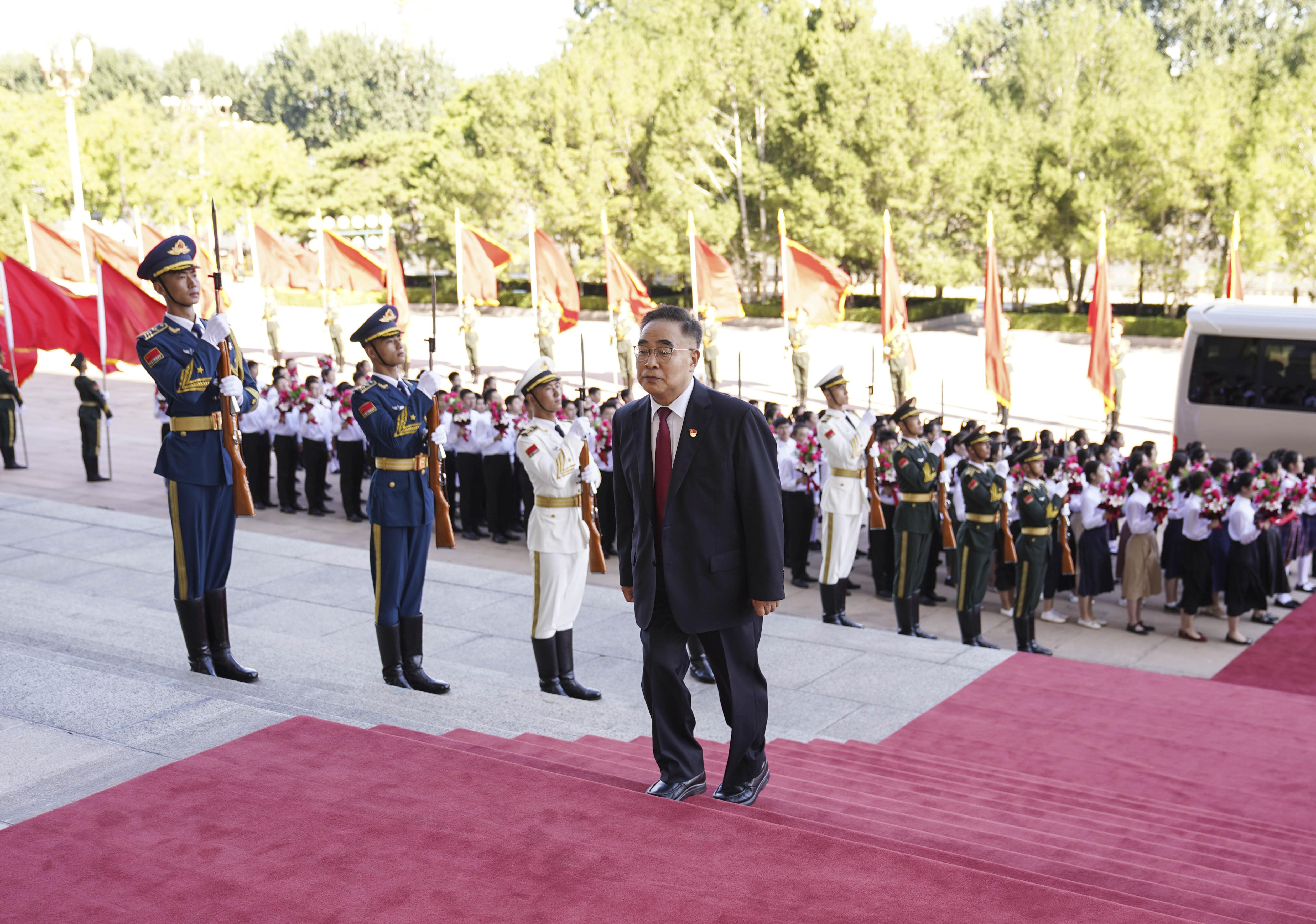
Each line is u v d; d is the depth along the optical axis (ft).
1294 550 42.83
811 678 28.04
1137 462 44.27
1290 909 13.07
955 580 44.70
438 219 172.14
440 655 31.24
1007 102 160.76
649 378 14.08
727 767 15.06
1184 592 38.32
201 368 19.95
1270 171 118.21
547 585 25.76
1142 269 136.77
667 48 168.45
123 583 37.04
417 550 23.35
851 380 102.68
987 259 67.56
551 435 25.59
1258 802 20.62
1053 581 40.22
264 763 13.93
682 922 10.12
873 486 35.40
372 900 10.49
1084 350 128.88
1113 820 17.21
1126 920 10.21
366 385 23.26
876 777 18.69
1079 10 151.02
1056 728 24.66
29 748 14.73
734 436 14.11
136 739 14.99
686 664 14.82
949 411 85.71
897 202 140.26
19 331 57.31
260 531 50.42
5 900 10.55
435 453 23.24
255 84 323.16
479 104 170.81
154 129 211.20
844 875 11.08
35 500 49.57
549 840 11.82
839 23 149.28
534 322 161.48
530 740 18.08
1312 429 59.82
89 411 57.47
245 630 28.81
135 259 86.43
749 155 156.97
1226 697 27.48
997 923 10.17
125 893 10.65
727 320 149.18
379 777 13.44
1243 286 150.20
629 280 90.58
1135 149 128.26
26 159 195.72
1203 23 207.10
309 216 201.46
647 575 14.58
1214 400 62.13
